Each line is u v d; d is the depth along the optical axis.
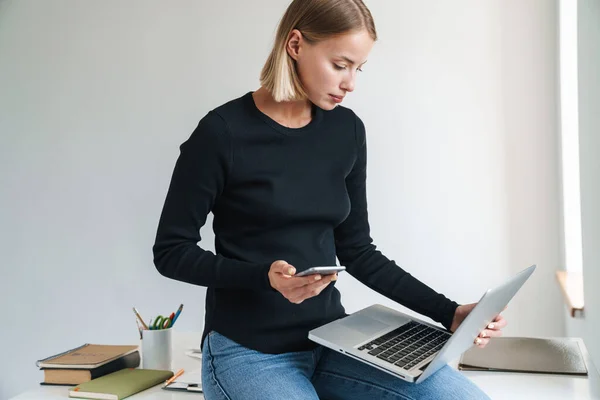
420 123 3.02
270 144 1.49
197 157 1.45
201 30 3.23
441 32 2.98
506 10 2.91
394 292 1.63
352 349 1.41
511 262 2.94
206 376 1.46
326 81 1.42
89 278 3.41
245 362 1.43
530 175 2.91
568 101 2.73
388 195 3.06
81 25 3.37
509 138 2.93
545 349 1.96
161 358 1.94
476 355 1.91
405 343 1.47
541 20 2.87
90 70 3.37
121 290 3.38
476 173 2.97
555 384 1.68
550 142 2.88
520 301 2.94
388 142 3.05
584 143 2.05
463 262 2.99
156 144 3.31
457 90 2.97
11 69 3.47
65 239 3.44
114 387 1.70
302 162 1.51
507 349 1.96
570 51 2.72
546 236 2.90
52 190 3.44
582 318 2.15
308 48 1.41
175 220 1.46
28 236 3.48
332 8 1.38
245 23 3.18
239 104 1.50
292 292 1.28
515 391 1.63
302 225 1.50
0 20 3.47
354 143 1.61
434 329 1.58
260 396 1.36
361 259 1.68
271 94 1.49
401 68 3.02
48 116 3.43
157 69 3.29
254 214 1.46
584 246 2.09
